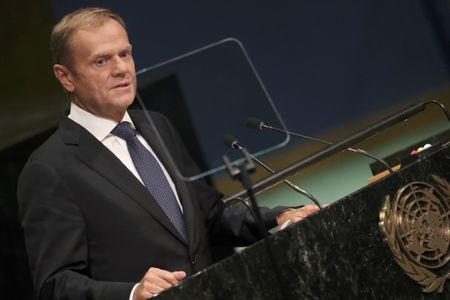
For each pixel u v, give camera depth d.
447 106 13.27
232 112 10.16
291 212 6.12
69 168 5.99
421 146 7.73
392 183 5.30
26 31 10.90
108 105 6.12
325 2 13.06
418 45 13.38
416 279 5.20
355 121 13.03
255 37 12.68
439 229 5.37
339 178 12.68
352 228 5.10
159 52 11.97
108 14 6.28
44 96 10.82
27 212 5.91
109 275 5.85
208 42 12.30
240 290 4.71
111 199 5.91
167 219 5.96
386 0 13.30
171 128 6.80
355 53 13.18
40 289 5.63
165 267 5.86
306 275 4.90
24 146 10.70
